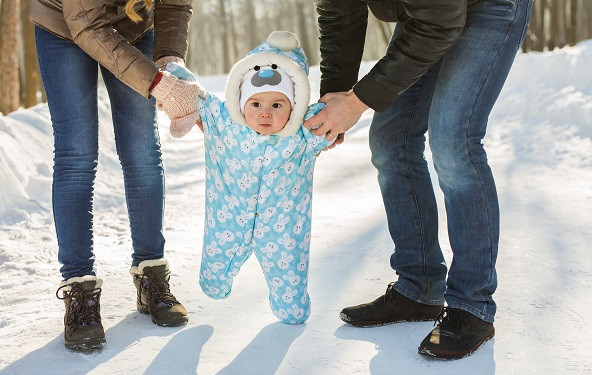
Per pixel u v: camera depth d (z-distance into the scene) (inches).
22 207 176.7
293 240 102.3
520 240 147.8
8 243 155.9
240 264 105.8
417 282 106.6
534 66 300.7
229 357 95.2
